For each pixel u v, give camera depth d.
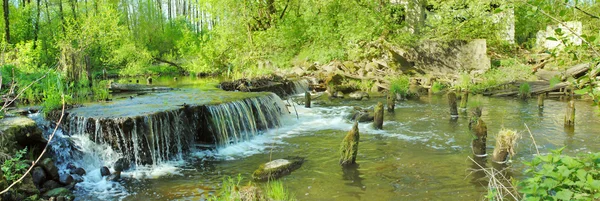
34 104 12.05
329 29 28.94
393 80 22.78
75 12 31.09
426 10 32.38
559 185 4.05
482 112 15.98
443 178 8.62
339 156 10.38
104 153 9.62
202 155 10.75
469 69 26.81
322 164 9.76
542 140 11.41
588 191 4.12
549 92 19.62
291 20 30.50
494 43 30.03
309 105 17.88
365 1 29.44
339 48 28.12
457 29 29.19
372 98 20.34
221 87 18.94
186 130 11.10
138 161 9.69
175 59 38.50
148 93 15.30
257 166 9.73
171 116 10.70
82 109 10.98
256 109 13.73
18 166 7.30
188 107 11.38
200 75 29.75
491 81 22.23
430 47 27.75
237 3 28.94
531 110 16.11
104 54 29.58
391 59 26.66
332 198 7.72
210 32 29.67
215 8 29.12
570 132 12.24
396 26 29.69
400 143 11.47
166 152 10.32
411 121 14.47
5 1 24.72
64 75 13.62
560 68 22.47
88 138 9.75
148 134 9.91
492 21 29.34
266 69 25.53
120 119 9.56
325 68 26.44
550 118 14.44
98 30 27.58
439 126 13.59
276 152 10.92
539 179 4.18
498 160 9.43
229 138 11.98
